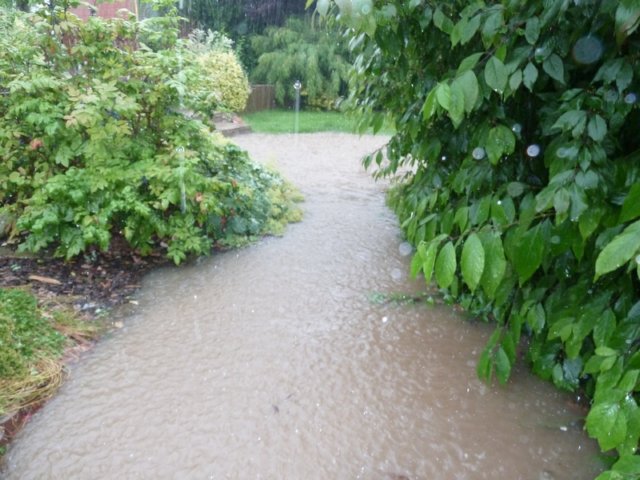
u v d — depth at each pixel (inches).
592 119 57.7
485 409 98.8
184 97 164.7
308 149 357.1
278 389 103.0
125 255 160.9
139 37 167.3
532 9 59.7
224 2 553.9
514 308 94.5
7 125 155.3
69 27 152.8
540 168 89.7
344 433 91.8
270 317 130.4
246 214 185.8
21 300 121.1
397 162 152.0
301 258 167.5
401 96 113.1
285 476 82.3
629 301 67.9
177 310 132.8
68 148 152.9
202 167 179.0
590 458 87.1
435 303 139.2
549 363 96.6
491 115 81.1
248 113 504.4
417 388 104.5
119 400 98.4
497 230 56.1
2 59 154.0
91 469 82.6
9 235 163.3
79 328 121.0
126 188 148.3
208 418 94.3
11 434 89.3
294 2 574.6
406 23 82.7
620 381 52.6
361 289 146.9
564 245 61.8
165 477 81.5
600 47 59.4
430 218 81.7
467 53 86.6
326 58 529.3
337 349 117.4
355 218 208.4
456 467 85.0
